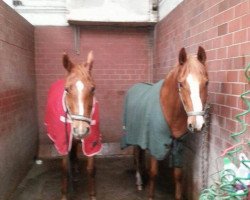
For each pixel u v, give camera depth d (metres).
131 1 3.76
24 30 3.42
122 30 4.09
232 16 1.79
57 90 2.73
